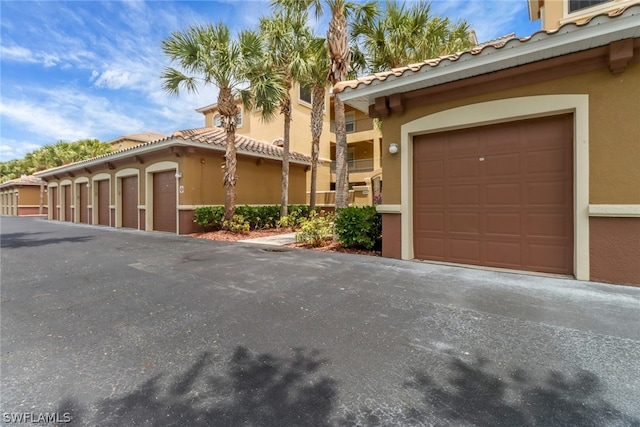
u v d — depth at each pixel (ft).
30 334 10.30
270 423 6.09
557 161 17.76
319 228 29.94
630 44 14.43
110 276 18.02
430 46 33.58
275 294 14.42
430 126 21.13
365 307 12.60
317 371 7.94
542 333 9.97
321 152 76.07
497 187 19.60
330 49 29.86
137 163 48.08
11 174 149.59
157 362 8.46
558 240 17.76
